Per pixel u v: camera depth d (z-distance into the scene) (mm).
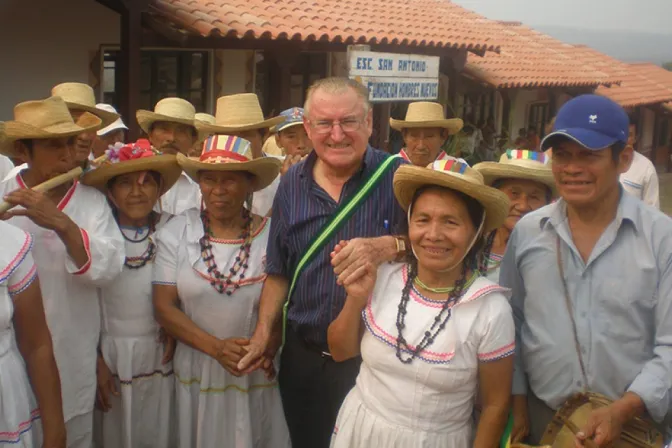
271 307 3096
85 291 3092
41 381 2529
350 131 2846
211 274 3129
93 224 2990
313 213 2979
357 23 10594
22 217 2930
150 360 3328
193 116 4621
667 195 18984
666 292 2273
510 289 2426
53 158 2865
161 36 7859
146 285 3246
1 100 7492
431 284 2436
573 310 2422
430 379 2338
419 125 5449
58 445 2562
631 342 2338
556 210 2498
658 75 26156
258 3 9633
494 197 2316
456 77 12766
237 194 3113
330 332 2613
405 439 2375
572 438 2285
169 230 3238
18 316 2461
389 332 2406
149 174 3166
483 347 2354
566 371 2424
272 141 5816
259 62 10414
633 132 5621
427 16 13930
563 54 20609
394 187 2477
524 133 17922
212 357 3123
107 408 3324
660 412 2254
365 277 2430
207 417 3264
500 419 2381
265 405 3393
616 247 2367
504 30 20031
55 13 7828
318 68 11469
